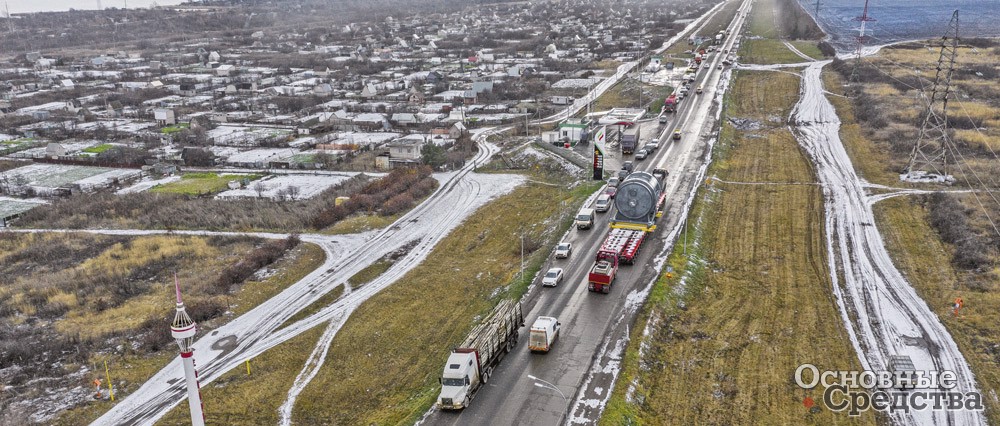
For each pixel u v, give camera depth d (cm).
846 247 6925
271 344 5875
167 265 7856
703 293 5994
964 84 14550
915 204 8038
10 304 6875
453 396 4169
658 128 12012
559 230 7494
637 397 4378
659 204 7488
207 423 4744
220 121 16262
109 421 4800
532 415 4122
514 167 11488
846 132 11512
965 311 5547
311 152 13000
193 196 10481
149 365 5588
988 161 9444
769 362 4869
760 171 9556
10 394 5181
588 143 11775
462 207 9431
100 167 12594
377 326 6116
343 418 4747
